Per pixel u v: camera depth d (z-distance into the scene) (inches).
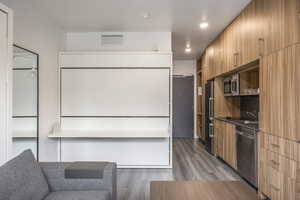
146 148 177.0
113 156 177.0
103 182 81.6
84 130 174.4
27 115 129.0
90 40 185.9
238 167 151.0
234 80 173.9
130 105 178.1
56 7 136.6
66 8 138.2
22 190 63.7
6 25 89.7
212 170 167.6
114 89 177.6
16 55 119.2
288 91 93.1
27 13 129.0
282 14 97.0
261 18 115.9
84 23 165.3
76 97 177.5
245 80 167.8
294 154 89.1
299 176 86.0
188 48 243.0
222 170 167.5
